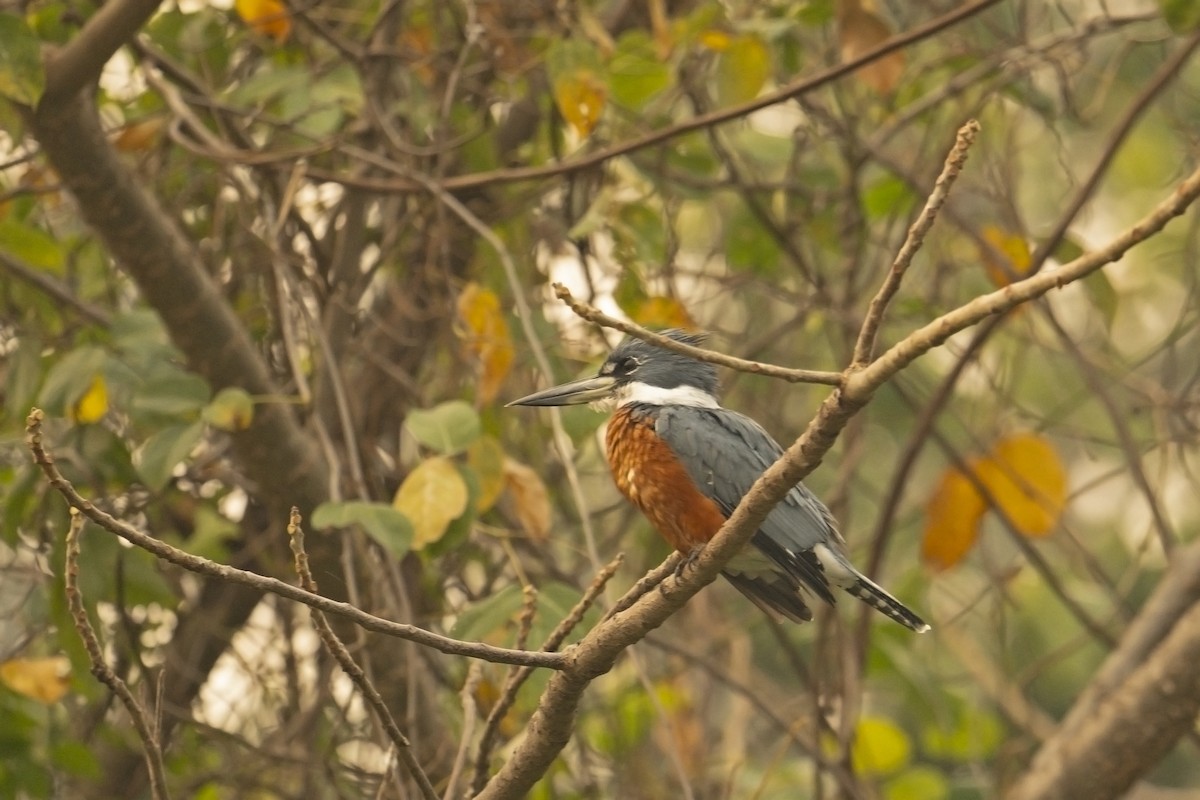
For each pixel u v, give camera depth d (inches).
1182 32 357.1
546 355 379.6
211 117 408.5
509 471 342.6
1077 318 581.0
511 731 380.2
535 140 429.7
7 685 366.0
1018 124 446.6
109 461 357.7
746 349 460.1
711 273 449.1
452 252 413.1
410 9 422.0
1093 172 368.2
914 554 626.8
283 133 408.5
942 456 623.8
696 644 474.3
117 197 327.0
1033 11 476.7
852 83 440.8
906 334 465.7
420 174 372.5
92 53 309.1
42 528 373.4
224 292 397.7
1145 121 600.7
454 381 406.3
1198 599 411.8
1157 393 415.8
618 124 401.4
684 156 422.6
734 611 537.3
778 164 457.1
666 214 408.5
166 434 332.2
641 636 228.5
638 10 430.6
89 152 321.7
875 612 446.3
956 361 396.5
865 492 563.8
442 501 315.3
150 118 370.9
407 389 410.3
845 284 428.8
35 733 392.5
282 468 357.1
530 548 405.7
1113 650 413.4
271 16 372.2
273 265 376.2
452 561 402.3
